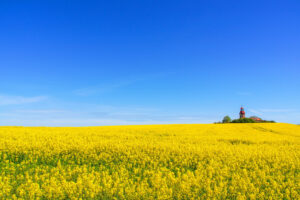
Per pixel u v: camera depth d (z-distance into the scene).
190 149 16.02
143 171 11.73
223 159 13.59
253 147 18.58
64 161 13.54
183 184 8.45
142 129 31.00
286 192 8.38
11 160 13.50
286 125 42.97
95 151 15.52
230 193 8.38
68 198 7.91
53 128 32.09
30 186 8.38
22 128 30.28
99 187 8.30
